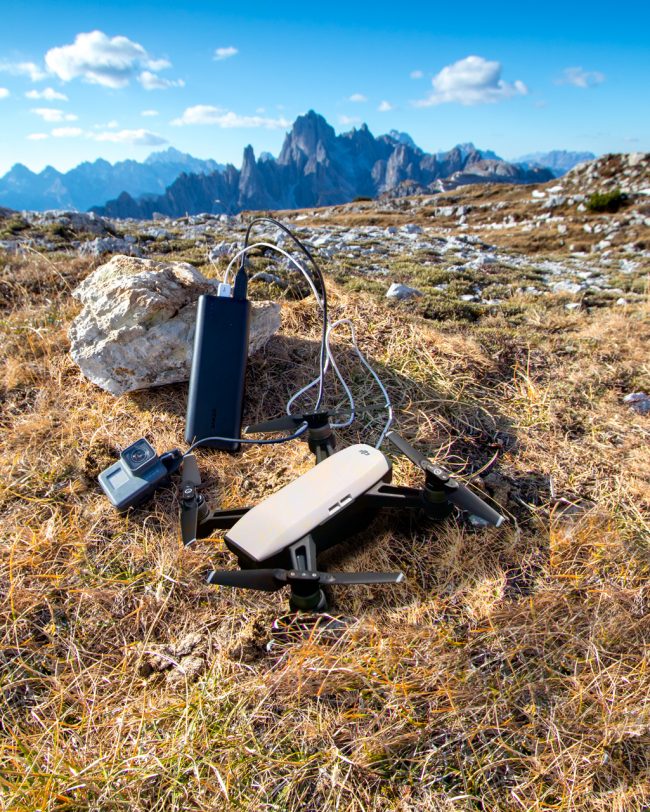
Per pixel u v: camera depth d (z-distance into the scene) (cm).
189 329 64
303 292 101
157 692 40
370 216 656
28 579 47
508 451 62
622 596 46
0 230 168
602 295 135
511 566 49
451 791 36
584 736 37
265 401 68
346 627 43
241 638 43
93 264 105
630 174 618
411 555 49
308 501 44
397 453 60
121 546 50
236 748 37
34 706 40
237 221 318
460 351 78
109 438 60
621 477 59
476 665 41
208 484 56
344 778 36
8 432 62
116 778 36
